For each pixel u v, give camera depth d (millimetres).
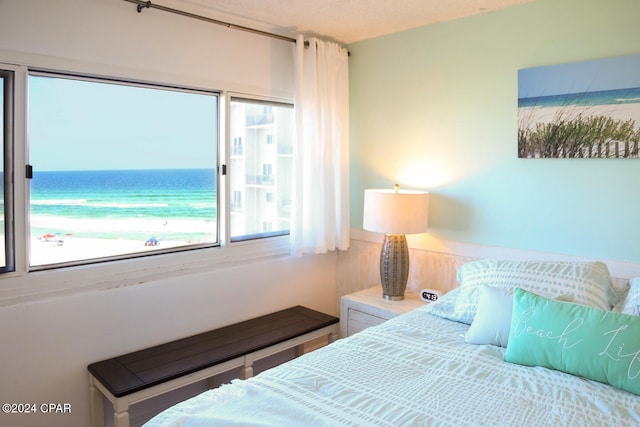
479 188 2689
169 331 2549
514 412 1366
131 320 2396
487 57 2607
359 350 1833
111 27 2240
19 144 2035
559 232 2402
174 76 2482
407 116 3002
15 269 2055
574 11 2283
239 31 2754
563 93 2307
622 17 2141
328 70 3080
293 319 2926
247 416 1339
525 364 1688
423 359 1746
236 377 2846
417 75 2930
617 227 2217
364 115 3246
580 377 1582
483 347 1857
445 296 2393
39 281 2109
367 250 3283
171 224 2670
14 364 2047
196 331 2668
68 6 2105
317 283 3357
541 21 2395
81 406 2246
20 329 2055
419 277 2992
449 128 2801
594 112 2221
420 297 2877
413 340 1938
